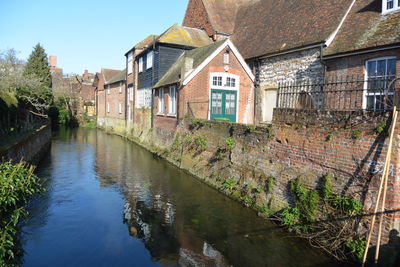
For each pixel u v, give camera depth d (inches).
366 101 413.7
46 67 1266.0
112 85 1336.1
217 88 608.4
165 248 270.1
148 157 694.5
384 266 211.2
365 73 414.0
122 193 422.9
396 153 207.8
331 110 255.4
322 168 261.6
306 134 278.7
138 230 306.2
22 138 483.5
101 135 1182.9
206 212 346.3
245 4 882.1
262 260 245.6
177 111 615.2
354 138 234.8
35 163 577.0
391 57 383.9
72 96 1807.3
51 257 254.5
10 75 752.3
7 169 312.3
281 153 309.9
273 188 318.3
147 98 869.8
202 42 817.5
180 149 585.6
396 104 260.5
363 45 406.6
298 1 630.5
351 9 488.7
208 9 869.2
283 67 559.5
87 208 366.9
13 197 282.4
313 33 506.6
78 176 517.3
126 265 243.0
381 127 215.0
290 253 251.0
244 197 363.6
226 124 420.5
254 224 308.0
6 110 547.5
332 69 459.2
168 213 347.6
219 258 251.4
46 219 333.4
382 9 427.2
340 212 241.6
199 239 284.5
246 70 629.3
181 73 607.2
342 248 235.5
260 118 624.1
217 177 435.5
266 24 685.3
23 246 273.1
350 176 237.0
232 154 400.2
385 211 211.6
